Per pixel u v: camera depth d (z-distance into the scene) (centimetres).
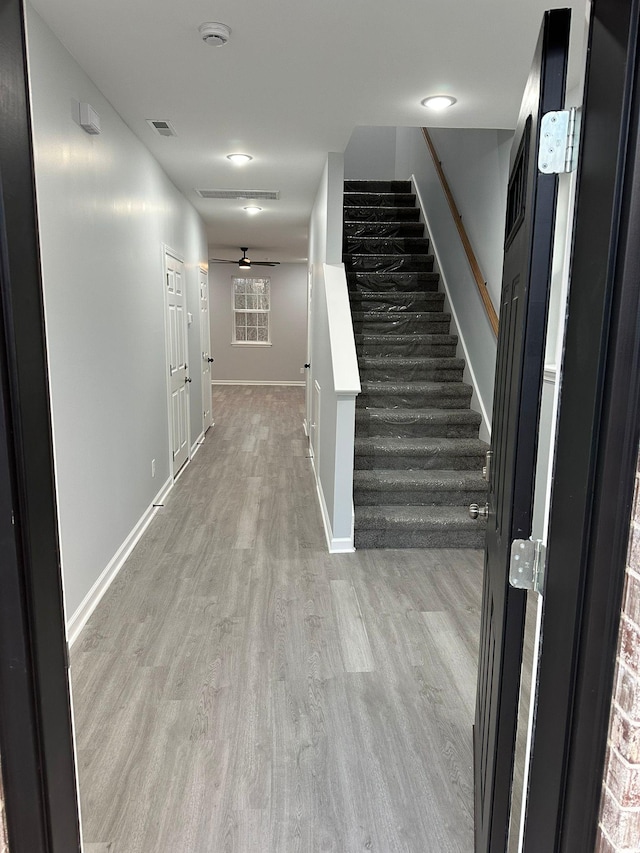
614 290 74
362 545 350
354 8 200
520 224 115
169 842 152
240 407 899
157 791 168
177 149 380
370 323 476
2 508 85
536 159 92
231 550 348
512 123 316
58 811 99
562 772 88
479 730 162
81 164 258
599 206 77
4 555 86
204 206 582
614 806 80
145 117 318
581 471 82
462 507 368
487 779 127
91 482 274
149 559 333
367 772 177
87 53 240
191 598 287
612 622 79
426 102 288
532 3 196
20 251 85
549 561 94
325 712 204
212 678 222
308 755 183
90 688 215
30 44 204
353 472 371
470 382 429
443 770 178
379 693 215
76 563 255
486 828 124
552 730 91
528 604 116
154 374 416
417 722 200
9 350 83
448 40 223
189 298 569
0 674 88
